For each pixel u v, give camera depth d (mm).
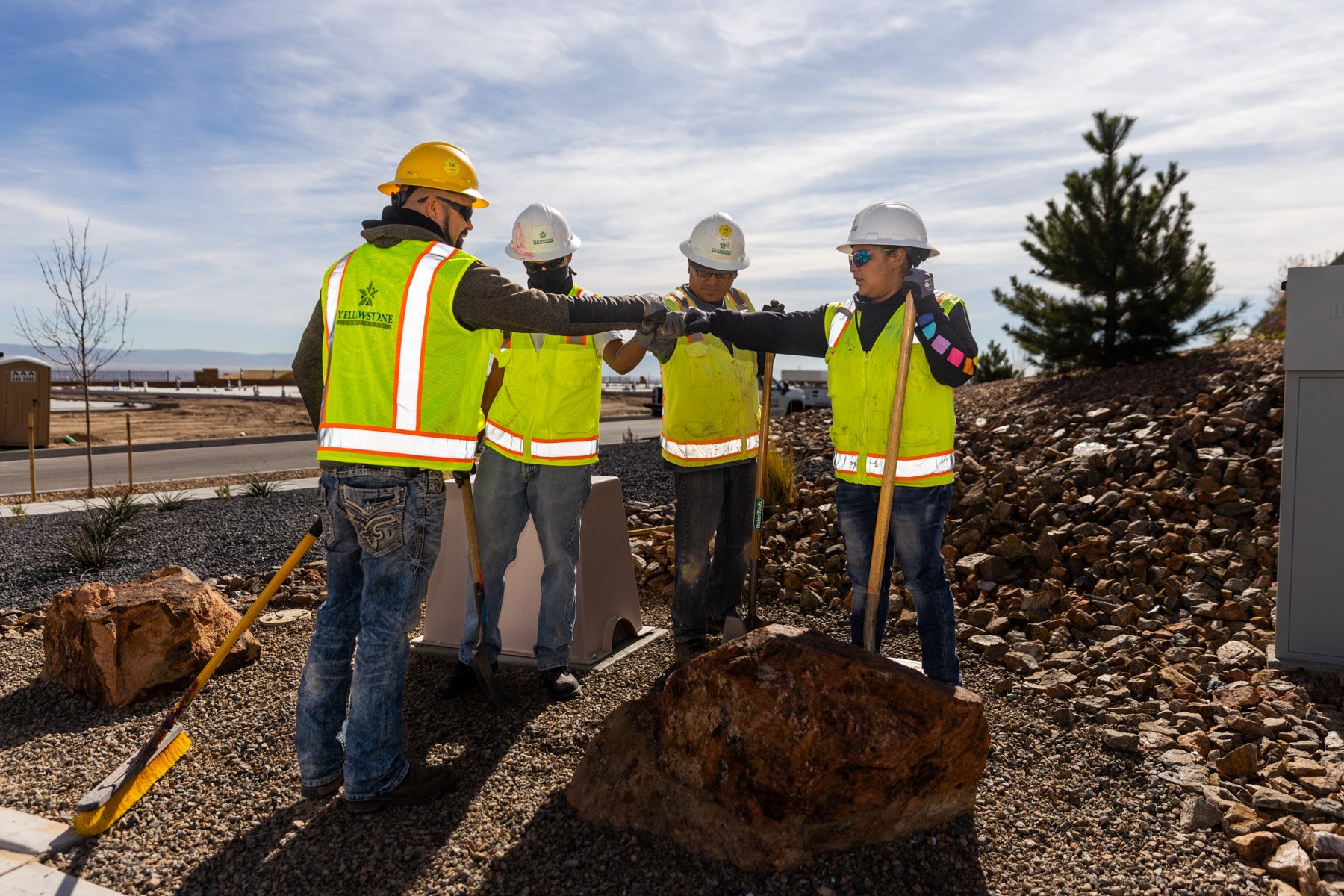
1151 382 9086
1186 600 4324
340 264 2822
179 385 52656
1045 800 2738
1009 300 12625
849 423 3082
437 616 4191
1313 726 3119
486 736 3256
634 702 2771
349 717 2725
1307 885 2246
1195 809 2596
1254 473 5141
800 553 5387
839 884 2316
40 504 9766
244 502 9336
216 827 2684
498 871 2418
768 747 2342
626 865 2416
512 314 2695
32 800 2859
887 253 2861
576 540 3688
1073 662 3775
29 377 16250
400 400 2666
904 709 2361
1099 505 5309
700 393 3693
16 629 4855
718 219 3668
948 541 5328
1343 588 3539
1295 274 3535
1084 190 11617
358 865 2461
